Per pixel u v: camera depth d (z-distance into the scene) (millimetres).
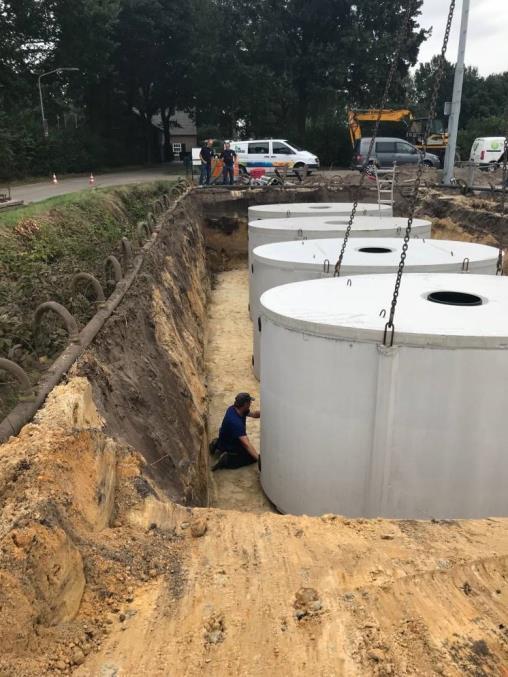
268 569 2750
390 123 28906
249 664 2117
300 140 39719
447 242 9062
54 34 31719
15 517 2311
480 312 4996
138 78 38656
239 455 6750
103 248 8172
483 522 3527
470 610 2479
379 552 2928
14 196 16156
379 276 6711
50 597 2168
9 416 3121
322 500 5113
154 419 4883
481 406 4352
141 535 2914
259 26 34656
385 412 4492
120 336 5215
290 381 5094
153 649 2174
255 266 8484
